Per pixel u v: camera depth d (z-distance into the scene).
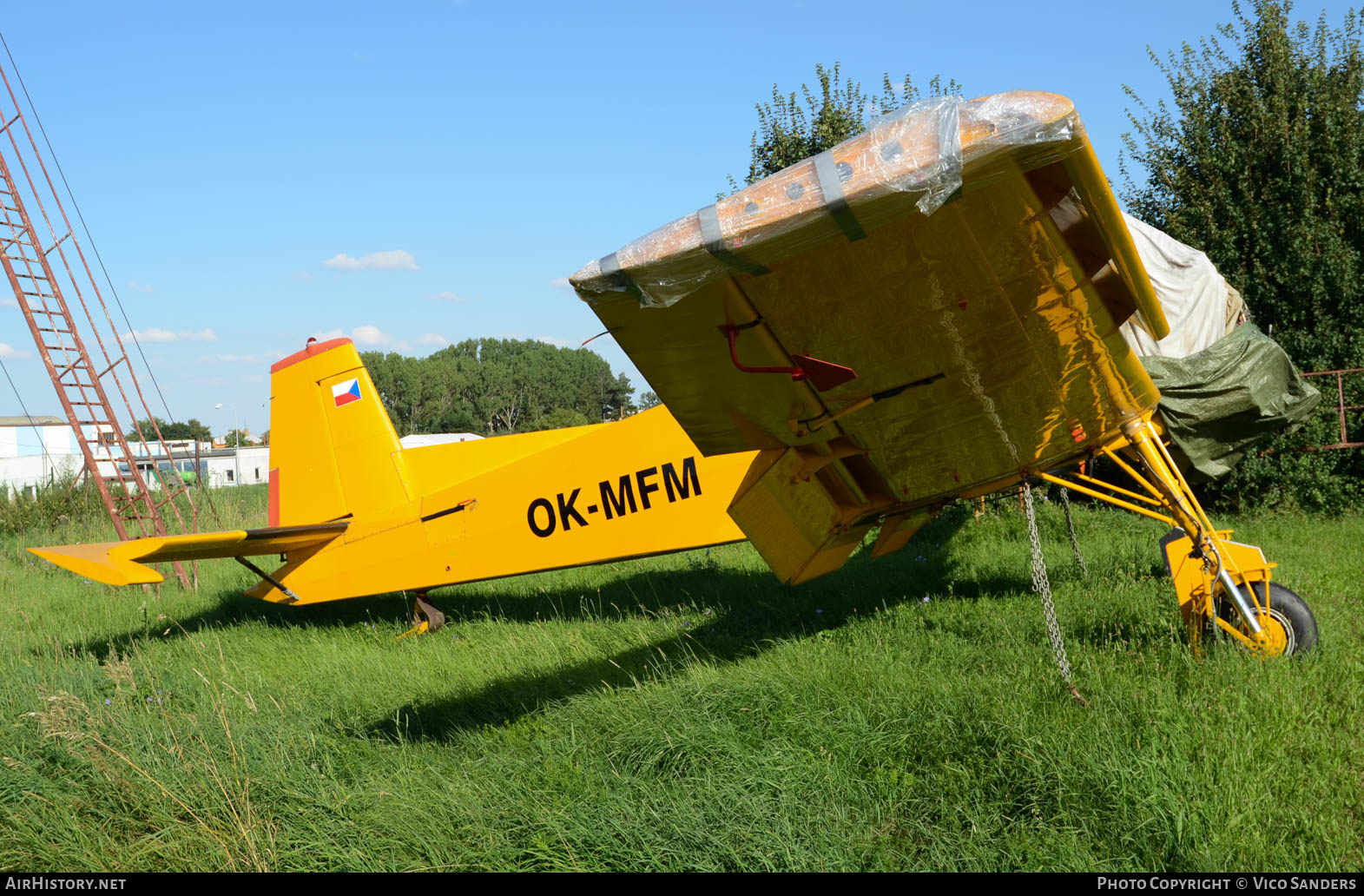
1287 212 10.51
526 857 3.01
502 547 6.71
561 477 6.48
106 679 5.29
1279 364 7.06
